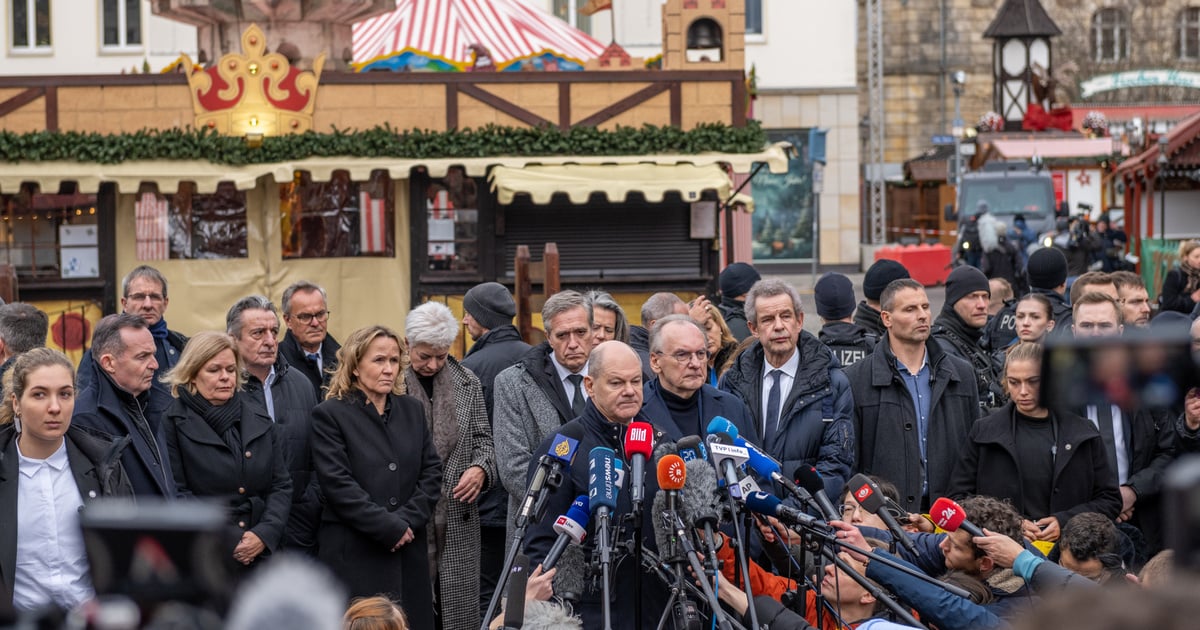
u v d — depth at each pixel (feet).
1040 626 3.82
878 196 121.60
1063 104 160.15
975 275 28.45
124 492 18.74
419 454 23.32
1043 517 22.56
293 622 4.12
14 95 49.21
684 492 16.03
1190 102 162.81
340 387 23.04
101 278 49.44
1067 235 96.73
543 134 49.44
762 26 118.52
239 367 22.34
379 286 50.08
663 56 54.29
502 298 28.50
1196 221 100.48
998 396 27.27
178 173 47.80
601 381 18.95
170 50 110.73
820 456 23.25
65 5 110.32
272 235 49.98
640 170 48.98
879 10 121.80
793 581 17.94
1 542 17.54
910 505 24.17
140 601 4.50
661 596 18.12
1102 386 4.27
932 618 15.92
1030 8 150.61
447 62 61.67
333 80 49.70
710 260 50.55
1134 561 19.88
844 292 28.22
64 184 48.80
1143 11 165.48
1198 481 3.81
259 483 21.90
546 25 73.15
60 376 17.69
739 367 24.53
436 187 50.11
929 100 158.10
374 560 22.68
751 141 50.44
